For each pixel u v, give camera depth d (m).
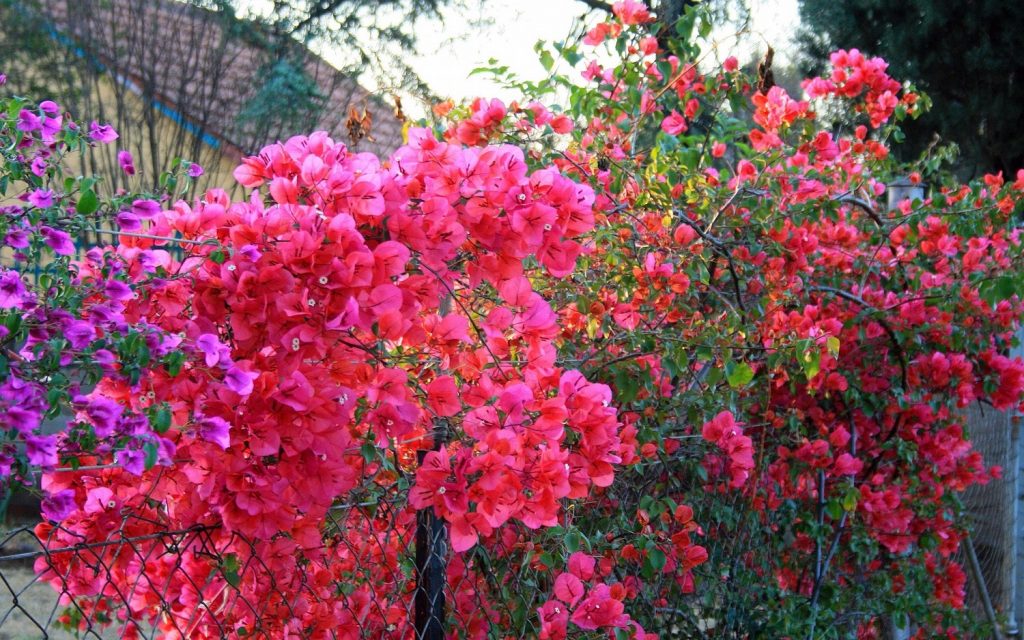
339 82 11.44
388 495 2.18
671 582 2.98
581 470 2.08
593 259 3.06
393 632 2.29
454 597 2.24
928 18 10.96
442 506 1.95
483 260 2.13
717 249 3.30
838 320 3.82
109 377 1.60
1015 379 4.07
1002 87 11.13
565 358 2.88
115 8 9.82
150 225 1.88
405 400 1.92
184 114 10.06
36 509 4.09
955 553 4.61
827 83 4.31
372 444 1.92
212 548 1.84
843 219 4.04
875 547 3.79
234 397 1.69
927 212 3.86
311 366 1.80
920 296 3.87
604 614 2.21
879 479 3.92
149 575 2.03
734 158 4.53
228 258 1.75
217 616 2.05
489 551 2.44
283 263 1.76
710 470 3.14
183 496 1.87
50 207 1.66
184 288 1.82
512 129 2.97
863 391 3.92
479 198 2.03
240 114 10.46
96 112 9.95
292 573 2.05
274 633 2.07
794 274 3.53
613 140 3.38
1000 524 4.96
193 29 10.21
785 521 3.62
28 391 1.47
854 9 11.83
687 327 3.12
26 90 9.87
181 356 1.58
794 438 3.72
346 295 1.76
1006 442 4.88
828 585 3.60
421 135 2.03
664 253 3.18
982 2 10.81
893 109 4.35
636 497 2.99
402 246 1.81
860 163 4.45
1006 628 4.53
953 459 4.02
